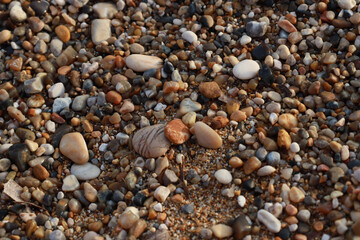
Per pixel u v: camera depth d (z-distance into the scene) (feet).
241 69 2.24
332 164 2.03
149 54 2.34
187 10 2.44
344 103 2.18
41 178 2.11
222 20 2.39
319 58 2.27
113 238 1.99
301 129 2.10
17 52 2.36
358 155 2.05
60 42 2.38
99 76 2.30
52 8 2.44
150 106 2.22
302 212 1.97
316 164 2.05
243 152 2.09
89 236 1.99
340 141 2.10
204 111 2.21
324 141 2.07
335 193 1.97
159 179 2.09
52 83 2.29
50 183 2.09
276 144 2.09
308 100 2.19
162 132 2.13
